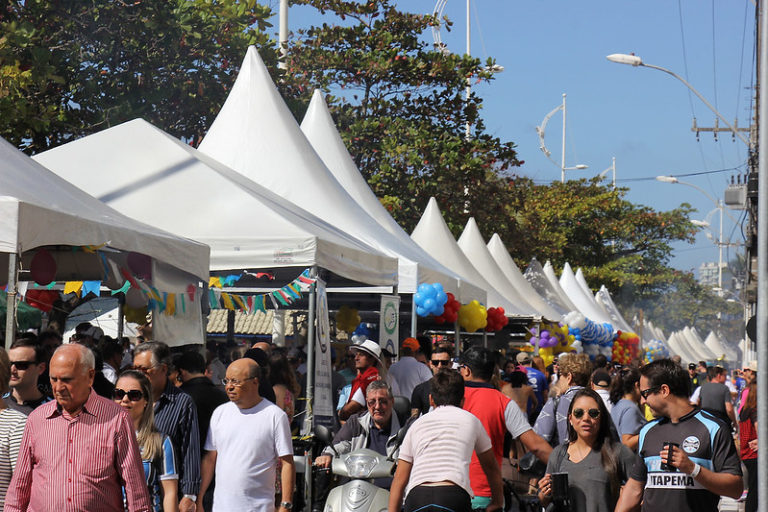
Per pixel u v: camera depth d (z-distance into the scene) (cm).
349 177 3000
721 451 905
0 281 1470
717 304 15288
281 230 1727
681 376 923
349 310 2420
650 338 10369
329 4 4888
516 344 4453
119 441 809
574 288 6438
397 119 4866
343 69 4859
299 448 1534
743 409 1638
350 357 2167
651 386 926
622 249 10769
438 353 1723
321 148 3058
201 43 3588
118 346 1430
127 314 1675
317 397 1708
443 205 4962
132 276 1439
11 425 858
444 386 1037
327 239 1748
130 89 3547
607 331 4691
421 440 1017
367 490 1234
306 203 2372
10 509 815
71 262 1515
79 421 805
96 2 3284
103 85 3506
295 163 2431
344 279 2258
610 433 991
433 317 2439
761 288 848
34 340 994
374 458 1257
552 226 8950
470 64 4878
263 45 3881
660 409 929
